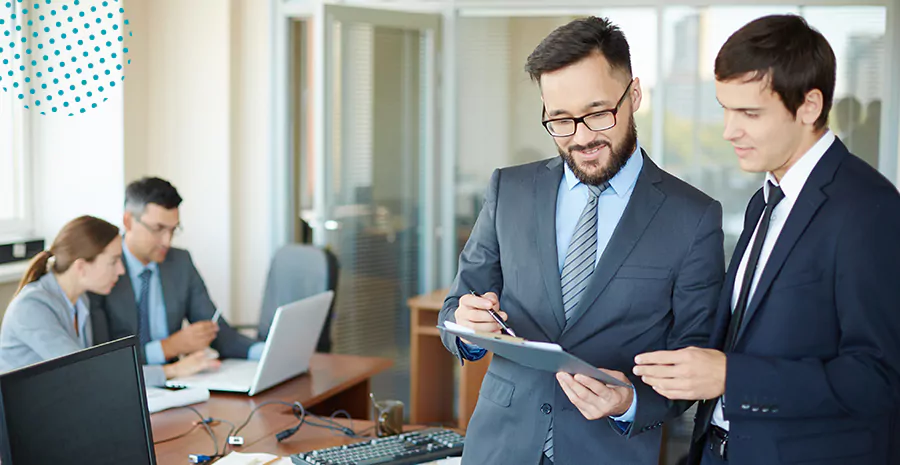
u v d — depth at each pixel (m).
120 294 3.24
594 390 1.59
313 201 5.12
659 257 1.70
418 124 5.28
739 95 1.53
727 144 5.05
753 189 5.03
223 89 5.00
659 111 5.10
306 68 5.26
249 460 2.22
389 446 2.27
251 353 3.33
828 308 1.54
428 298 4.77
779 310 1.56
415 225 5.33
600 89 1.62
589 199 1.76
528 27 5.20
